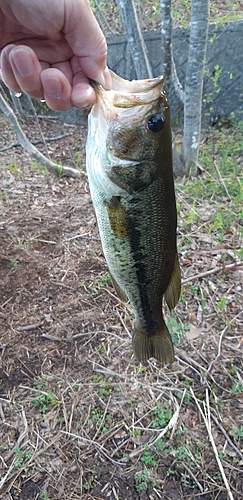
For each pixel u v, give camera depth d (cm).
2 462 40
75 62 29
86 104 26
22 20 28
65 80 25
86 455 41
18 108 117
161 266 29
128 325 53
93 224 74
